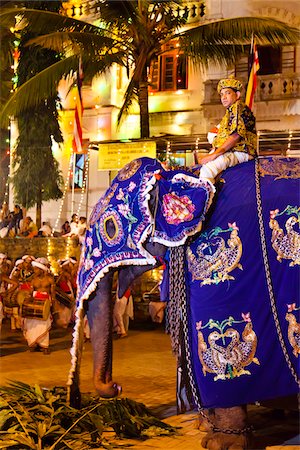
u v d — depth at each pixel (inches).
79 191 867.4
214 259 213.5
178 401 219.5
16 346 454.3
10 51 668.7
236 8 781.3
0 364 383.2
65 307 533.0
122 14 614.5
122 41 638.5
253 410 275.7
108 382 224.4
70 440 222.7
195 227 211.8
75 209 869.2
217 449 211.8
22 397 248.1
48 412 231.0
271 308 208.7
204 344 210.5
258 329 208.2
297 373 207.0
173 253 217.9
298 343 207.2
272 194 215.5
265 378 207.9
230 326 209.3
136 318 607.2
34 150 805.9
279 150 536.1
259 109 787.4
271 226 212.1
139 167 231.1
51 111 804.6
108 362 225.1
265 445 225.3
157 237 216.8
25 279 522.3
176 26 639.8
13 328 526.9
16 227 781.3
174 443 227.0
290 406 237.8
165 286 222.4
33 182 804.6
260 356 207.6
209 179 217.2
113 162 561.6
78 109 559.8
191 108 842.8
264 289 209.5
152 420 243.3
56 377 344.5
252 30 586.6
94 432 224.2
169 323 218.5
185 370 217.9
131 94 639.8
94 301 227.5
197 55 631.2
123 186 229.3
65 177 874.8
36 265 431.2
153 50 631.8
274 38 624.4
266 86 784.3
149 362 396.2
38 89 600.1
